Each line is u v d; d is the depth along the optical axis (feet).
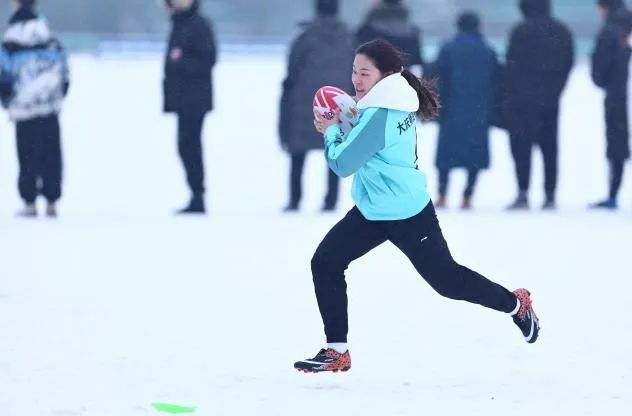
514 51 142.82
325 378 64.13
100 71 321.32
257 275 97.45
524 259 105.70
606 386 62.44
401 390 61.72
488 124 145.28
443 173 147.33
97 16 450.71
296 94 143.23
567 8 437.99
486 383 63.26
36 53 137.90
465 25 144.25
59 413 56.34
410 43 143.13
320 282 61.93
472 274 62.49
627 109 145.48
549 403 59.06
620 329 76.64
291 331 76.02
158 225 131.13
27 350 70.23
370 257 107.04
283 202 159.43
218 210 150.10
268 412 56.85
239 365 66.95
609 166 146.82
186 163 143.13
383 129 59.31
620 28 144.77
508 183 179.01
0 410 56.85
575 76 311.68
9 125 232.53
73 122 239.71
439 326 77.77
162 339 73.46
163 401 58.80
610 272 99.04
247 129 232.12
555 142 144.97
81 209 152.25
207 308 83.61
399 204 60.39
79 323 78.28
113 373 64.69
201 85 140.56
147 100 268.82
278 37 447.42
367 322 79.15
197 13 140.67
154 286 92.32
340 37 142.92
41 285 92.79
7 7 423.23
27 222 134.92
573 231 124.47
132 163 197.06
